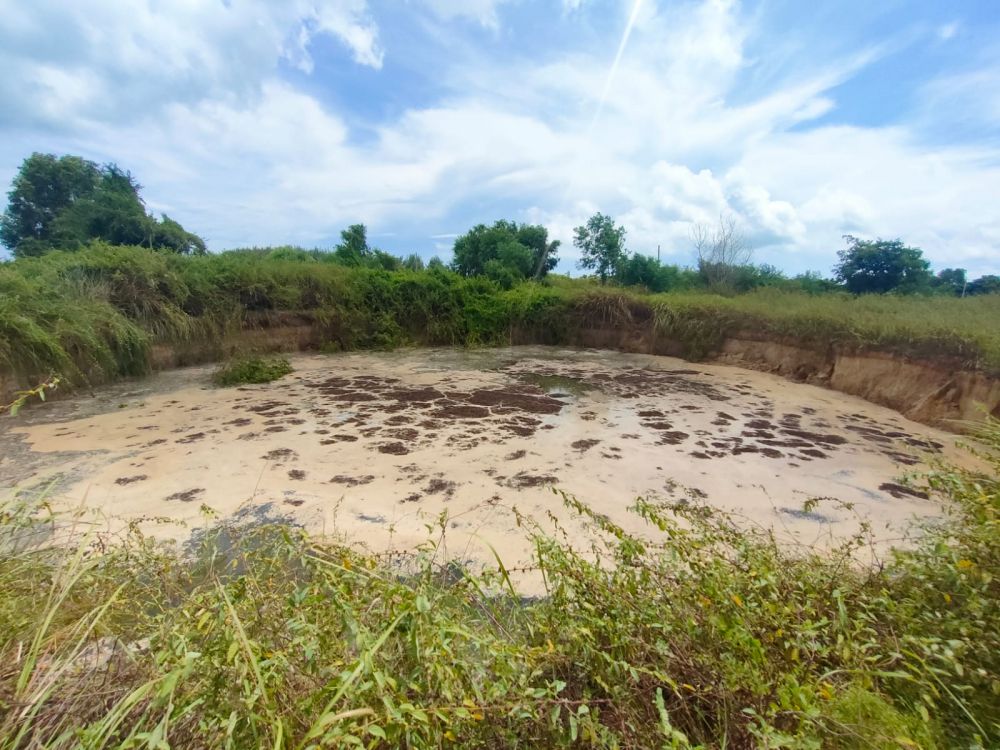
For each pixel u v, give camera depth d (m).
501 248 15.99
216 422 4.84
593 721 1.03
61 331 5.69
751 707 1.07
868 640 1.30
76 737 0.95
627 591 1.42
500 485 3.50
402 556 2.54
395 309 10.36
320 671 0.99
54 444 4.16
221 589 1.10
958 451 4.34
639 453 4.20
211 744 0.87
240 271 8.60
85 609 1.41
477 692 0.99
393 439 4.43
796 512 3.17
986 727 1.15
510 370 7.92
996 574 1.41
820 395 6.47
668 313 9.59
